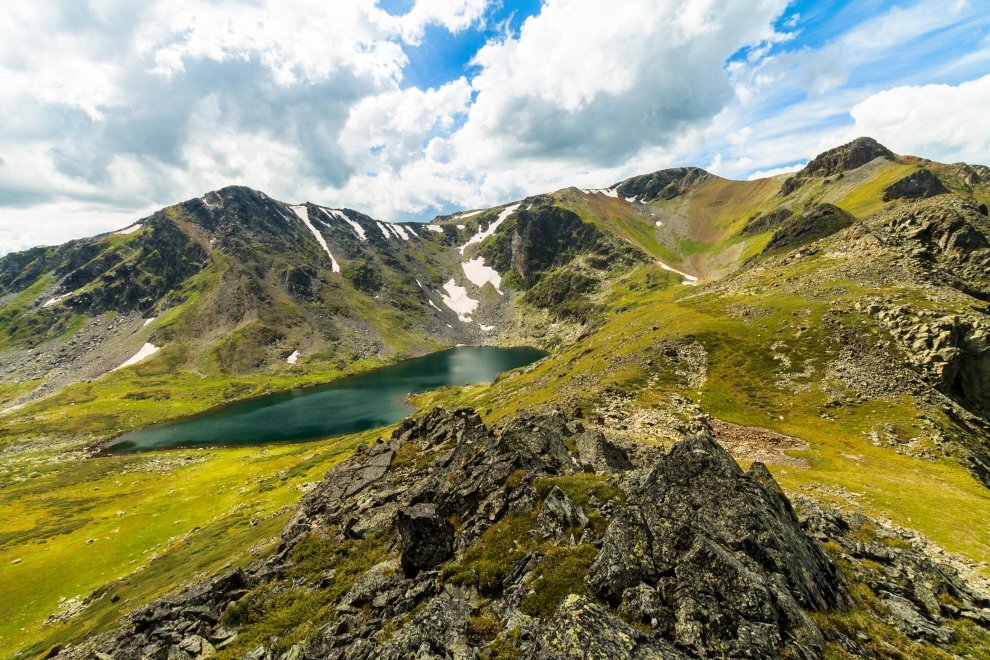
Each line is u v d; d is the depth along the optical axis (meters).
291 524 38.16
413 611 19.16
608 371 97.12
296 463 122.00
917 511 39.09
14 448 172.50
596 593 15.16
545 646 12.55
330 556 30.31
